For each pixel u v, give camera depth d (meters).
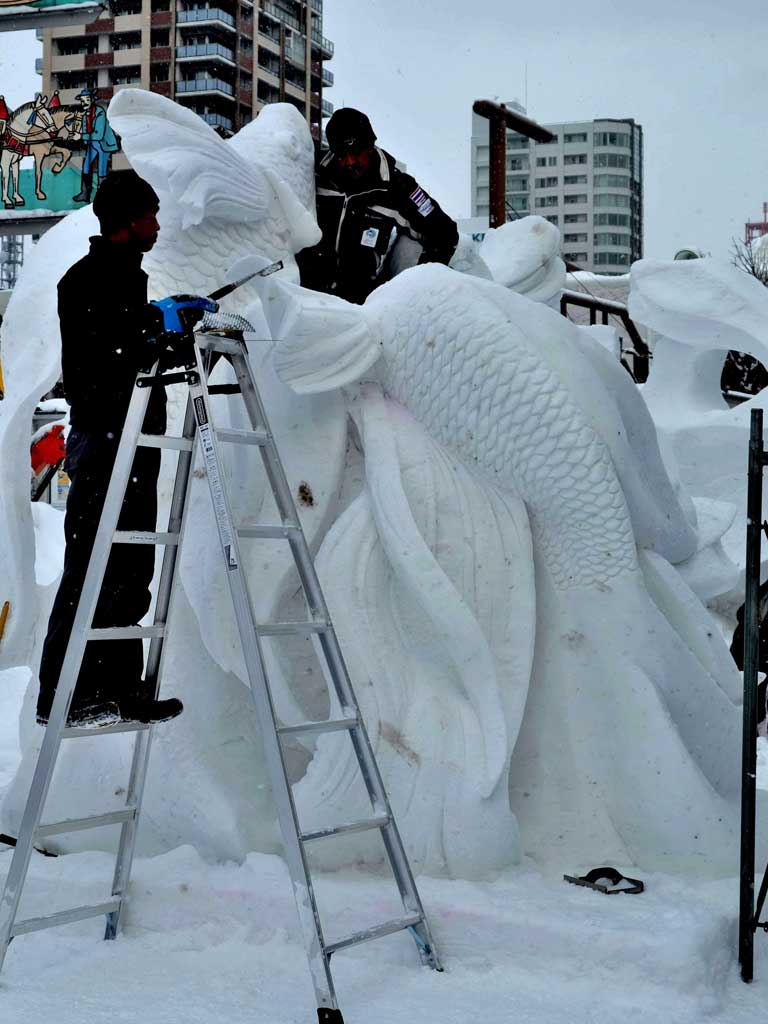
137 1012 3.12
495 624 4.14
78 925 3.82
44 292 4.64
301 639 4.26
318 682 4.28
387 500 4.08
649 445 4.59
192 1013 3.12
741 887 3.48
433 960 3.43
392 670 4.07
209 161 4.46
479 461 4.21
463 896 3.63
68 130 27.05
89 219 4.77
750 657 3.46
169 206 4.50
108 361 3.48
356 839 3.96
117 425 3.78
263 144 4.84
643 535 4.50
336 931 3.61
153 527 3.90
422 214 5.05
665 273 11.21
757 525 3.46
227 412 4.35
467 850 3.86
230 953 3.55
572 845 4.12
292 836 3.14
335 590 4.11
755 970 3.53
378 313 4.27
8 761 6.48
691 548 4.91
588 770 4.17
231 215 4.53
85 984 3.33
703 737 4.31
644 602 4.18
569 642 4.19
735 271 11.02
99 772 4.36
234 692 4.32
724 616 9.27
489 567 4.15
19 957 3.56
